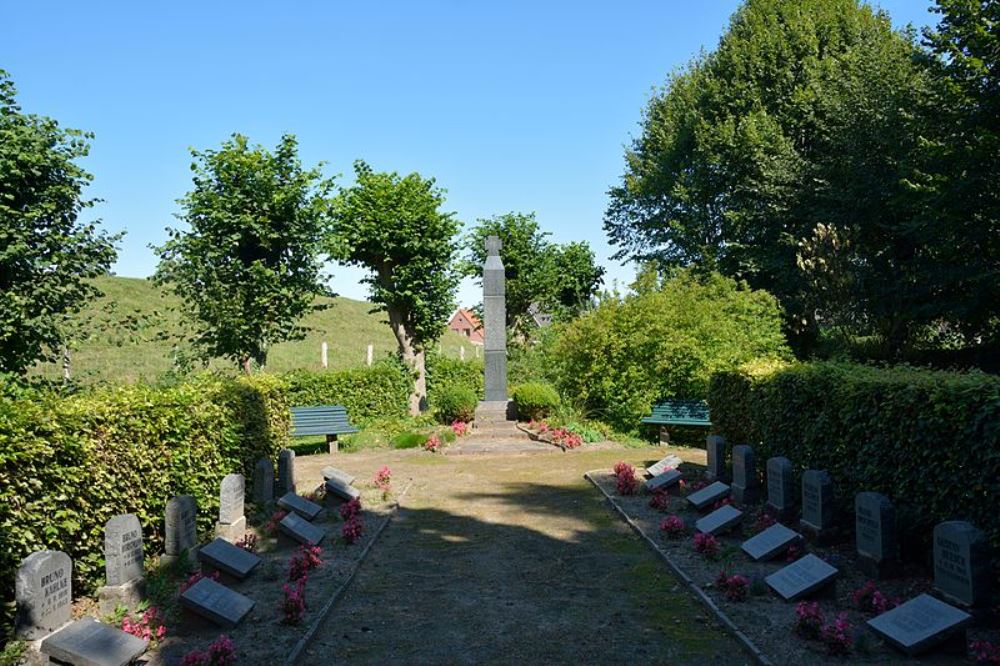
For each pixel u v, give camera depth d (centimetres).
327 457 1750
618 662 563
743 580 680
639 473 1391
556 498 1223
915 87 2358
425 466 1587
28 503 611
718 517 923
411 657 581
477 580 788
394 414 2325
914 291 2383
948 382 673
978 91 1962
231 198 1725
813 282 2466
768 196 2834
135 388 901
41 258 1094
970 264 2120
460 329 7119
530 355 3030
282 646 593
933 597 573
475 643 608
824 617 623
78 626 535
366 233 2277
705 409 1798
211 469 980
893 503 757
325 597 719
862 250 2544
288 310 1788
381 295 2331
